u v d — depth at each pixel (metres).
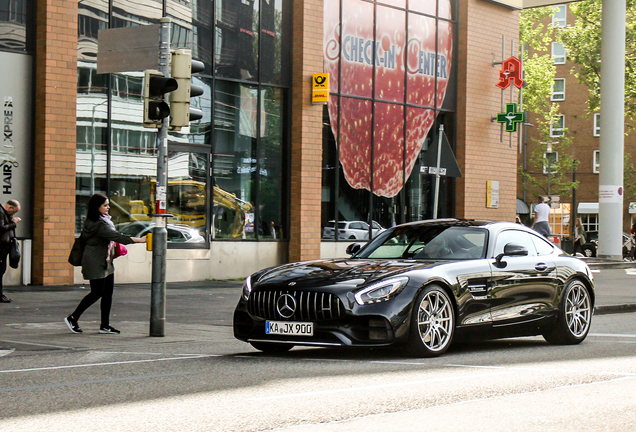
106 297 10.31
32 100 16.44
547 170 54.53
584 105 55.59
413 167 23.88
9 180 16.20
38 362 7.87
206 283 18.27
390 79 23.14
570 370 7.44
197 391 6.25
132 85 17.80
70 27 16.61
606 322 13.05
